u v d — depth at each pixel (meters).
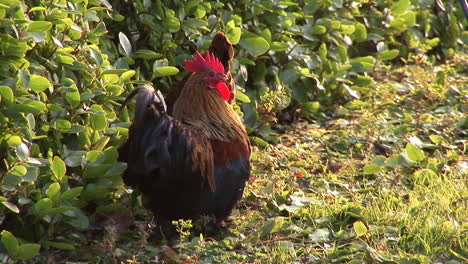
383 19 16.03
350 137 12.65
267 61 13.45
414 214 9.27
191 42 11.73
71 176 8.77
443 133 12.71
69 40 8.73
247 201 10.12
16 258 7.59
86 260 8.30
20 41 7.59
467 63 16.81
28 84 7.45
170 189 8.21
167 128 8.05
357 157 12.19
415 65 16.27
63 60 8.39
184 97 8.84
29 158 7.49
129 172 8.19
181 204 8.39
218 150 8.52
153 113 8.01
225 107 8.83
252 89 13.12
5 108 7.40
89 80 8.85
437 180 10.46
